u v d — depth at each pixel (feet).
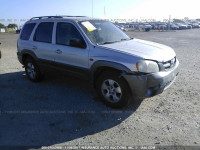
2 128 11.37
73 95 16.11
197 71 22.63
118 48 13.28
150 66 11.96
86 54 13.94
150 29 157.07
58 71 16.56
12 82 19.86
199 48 43.29
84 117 12.51
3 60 31.83
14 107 14.11
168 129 10.98
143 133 10.69
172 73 13.29
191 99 14.84
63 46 15.55
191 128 11.01
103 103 14.29
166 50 14.35
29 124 11.78
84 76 14.64
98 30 15.53
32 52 18.45
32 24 19.11
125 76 12.23
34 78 19.47
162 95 15.64
